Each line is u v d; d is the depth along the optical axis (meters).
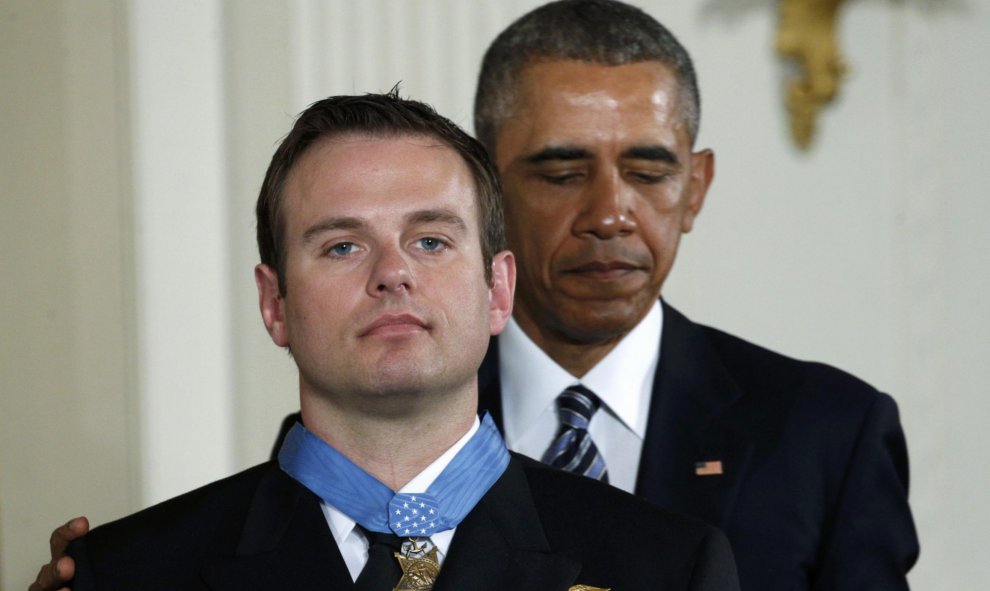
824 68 15.70
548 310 10.20
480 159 7.75
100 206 13.76
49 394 13.56
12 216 13.52
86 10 13.77
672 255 10.23
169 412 13.98
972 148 16.12
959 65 16.17
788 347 15.73
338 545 7.39
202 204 14.12
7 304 13.48
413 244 7.32
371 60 14.48
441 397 7.28
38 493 13.48
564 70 10.13
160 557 7.50
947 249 16.12
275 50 14.29
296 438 7.59
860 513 10.12
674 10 15.46
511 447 10.41
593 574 7.38
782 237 15.72
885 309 15.97
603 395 10.36
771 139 15.70
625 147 10.02
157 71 14.00
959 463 16.12
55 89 13.66
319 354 7.23
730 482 10.05
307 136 7.58
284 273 7.50
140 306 13.92
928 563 16.02
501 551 7.34
